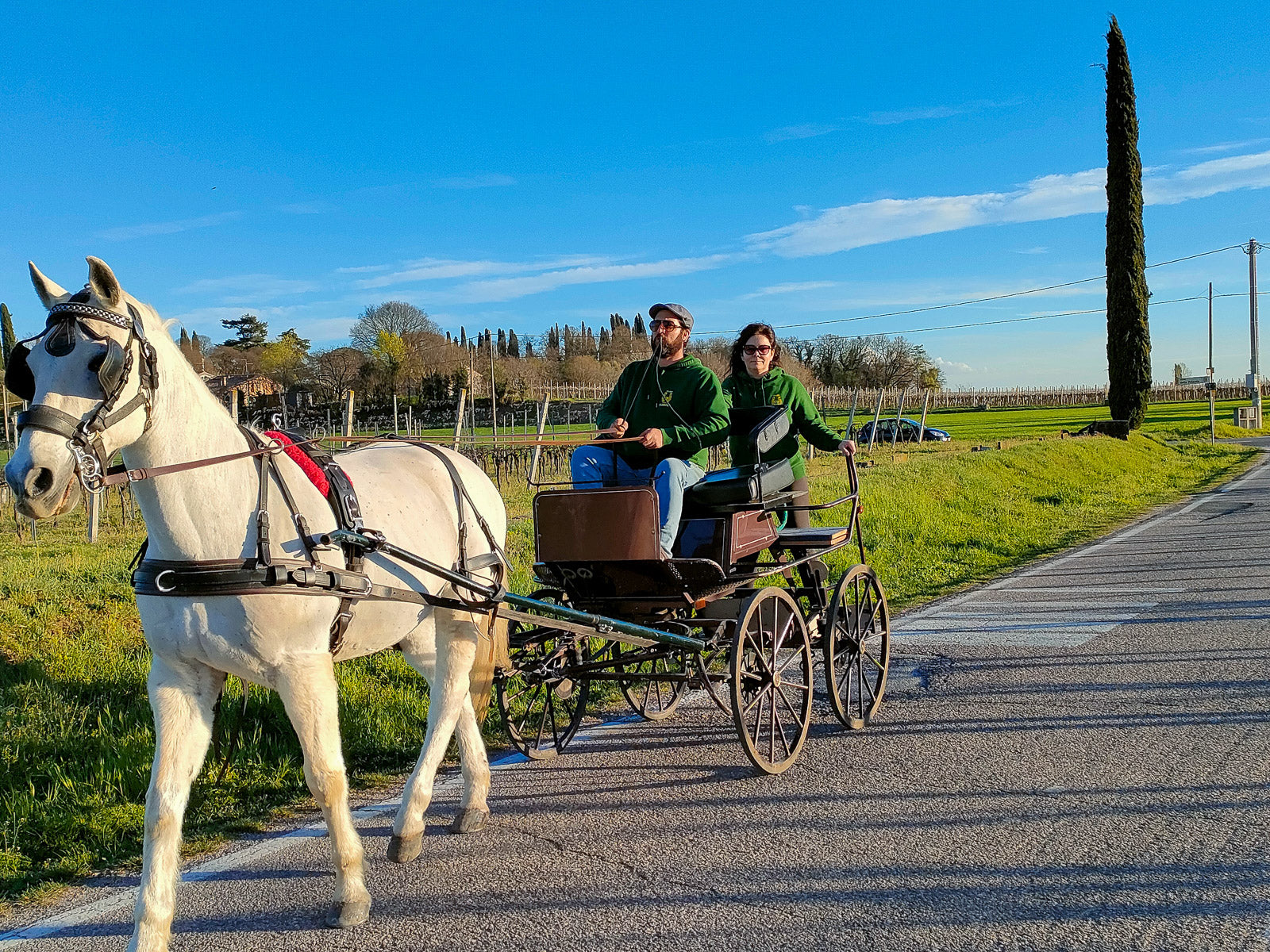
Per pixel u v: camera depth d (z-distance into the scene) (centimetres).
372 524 428
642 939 355
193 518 356
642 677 547
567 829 467
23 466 304
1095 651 776
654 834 455
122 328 332
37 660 712
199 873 428
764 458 708
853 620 645
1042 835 432
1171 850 410
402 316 7581
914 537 1453
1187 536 1475
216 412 379
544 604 489
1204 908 360
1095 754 540
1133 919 353
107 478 325
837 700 604
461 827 468
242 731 602
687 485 576
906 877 396
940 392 8306
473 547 494
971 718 625
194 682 370
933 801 481
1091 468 2600
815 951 342
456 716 476
